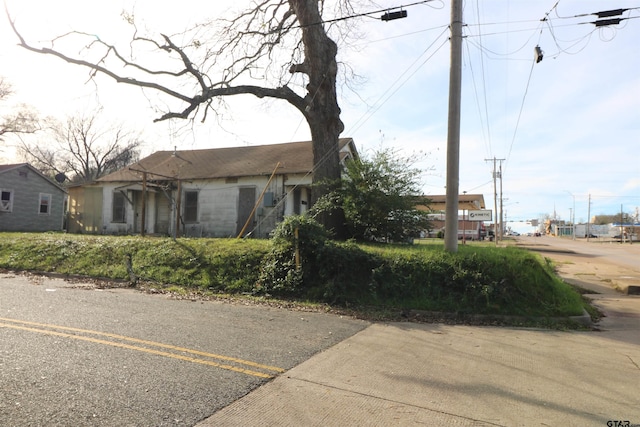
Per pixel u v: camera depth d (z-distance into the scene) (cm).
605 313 925
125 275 1141
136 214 2308
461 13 1033
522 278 873
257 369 479
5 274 1215
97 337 569
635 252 3553
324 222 1434
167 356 505
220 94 1380
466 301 846
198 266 1125
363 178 1428
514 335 698
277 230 1059
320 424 357
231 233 2100
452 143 1029
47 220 3161
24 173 2989
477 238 5581
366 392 428
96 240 1438
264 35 1473
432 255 961
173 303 853
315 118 1456
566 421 377
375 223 1414
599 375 501
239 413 371
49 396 382
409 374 485
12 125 3872
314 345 587
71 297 862
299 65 1470
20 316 671
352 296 913
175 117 1327
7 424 329
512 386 457
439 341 643
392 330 706
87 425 334
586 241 7025
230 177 2098
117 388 407
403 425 359
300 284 965
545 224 15038
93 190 2378
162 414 359
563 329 754
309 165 2020
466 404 407
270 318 751
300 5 1411
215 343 571
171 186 2189
